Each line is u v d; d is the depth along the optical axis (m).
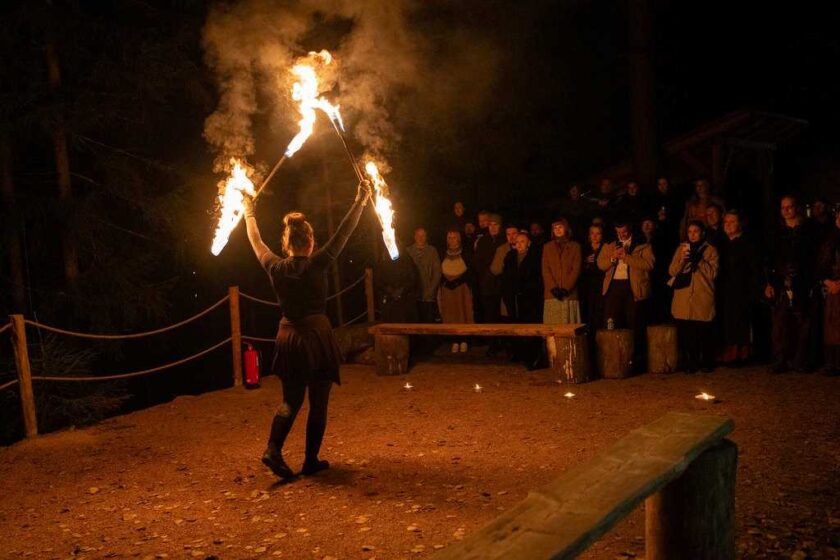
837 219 7.39
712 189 11.41
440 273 10.12
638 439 2.89
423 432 6.28
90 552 4.17
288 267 5.08
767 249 8.16
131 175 10.27
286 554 4.00
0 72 9.37
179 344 12.70
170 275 11.98
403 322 9.97
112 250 10.42
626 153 15.54
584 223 10.38
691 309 7.87
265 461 5.06
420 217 13.62
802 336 7.63
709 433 2.88
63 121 9.45
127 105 10.34
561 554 2.14
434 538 4.08
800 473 4.75
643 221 8.61
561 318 8.60
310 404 5.25
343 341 9.61
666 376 7.90
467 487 4.88
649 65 11.48
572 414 6.61
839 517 4.04
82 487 5.34
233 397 7.98
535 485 4.85
